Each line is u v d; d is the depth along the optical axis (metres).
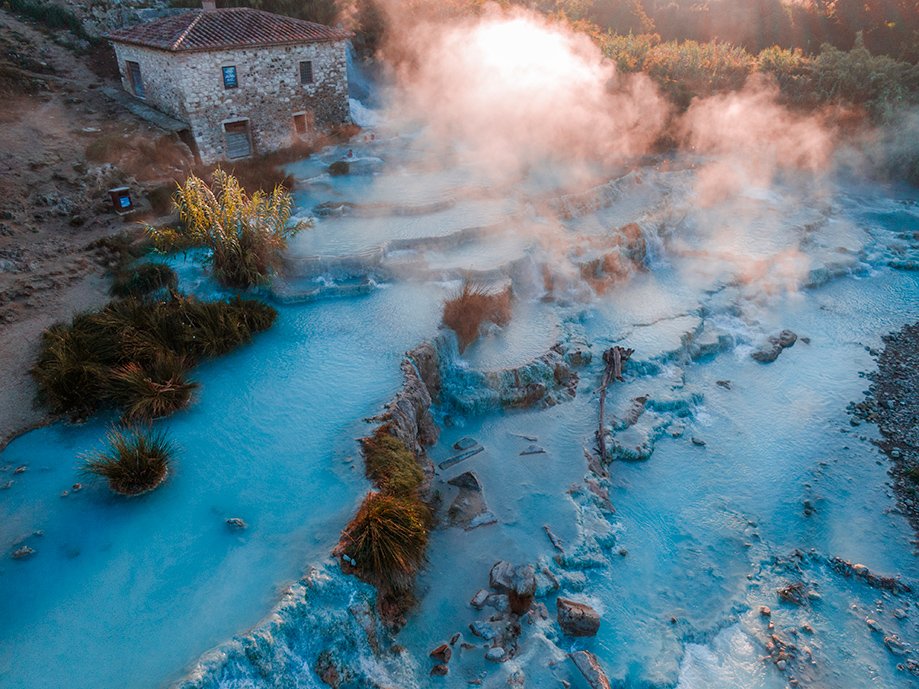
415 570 12.11
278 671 9.62
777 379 21.45
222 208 20.38
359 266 21.08
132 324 16.64
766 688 12.21
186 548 11.30
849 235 31.02
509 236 24.06
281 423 14.43
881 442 18.91
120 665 9.24
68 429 14.39
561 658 11.61
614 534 14.91
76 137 26.27
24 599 10.35
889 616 13.91
